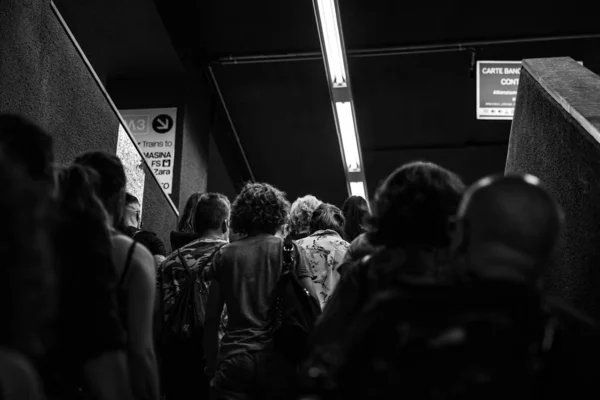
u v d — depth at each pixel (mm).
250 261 4016
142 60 12289
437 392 1877
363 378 1988
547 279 4340
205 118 13820
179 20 12195
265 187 4258
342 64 12242
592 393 2076
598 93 4199
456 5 12336
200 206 4957
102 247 2723
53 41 5355
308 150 15742
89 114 6129
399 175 2574
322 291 4473
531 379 1907
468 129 15242
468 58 13422
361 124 15234
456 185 2600
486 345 1885
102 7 11062
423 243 2404
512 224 1954
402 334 1938
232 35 13039
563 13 12477
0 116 2594
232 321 3947
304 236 5168
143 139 12359
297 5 12281
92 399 2648
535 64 5113
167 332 4504
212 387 3877
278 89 14164
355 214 4797
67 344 2605
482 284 1947
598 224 3477
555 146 4258
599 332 2133
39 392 1891
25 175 2182
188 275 4645
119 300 2943
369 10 12453
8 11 4633
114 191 3156
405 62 13555
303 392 2332
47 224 2139
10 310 1807
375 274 2436
